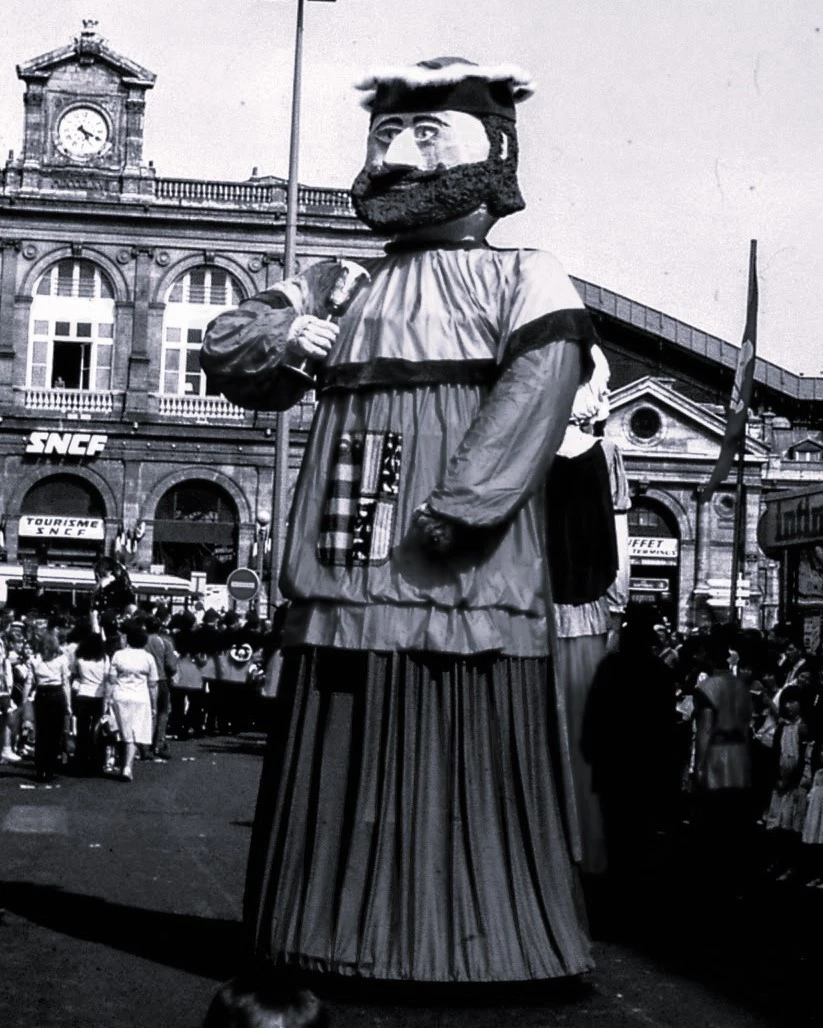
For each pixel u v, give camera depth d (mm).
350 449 7797
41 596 43938
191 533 56500
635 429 61219
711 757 14750
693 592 60469
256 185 56625
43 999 7590
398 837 7461
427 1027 6961
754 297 27422
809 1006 7980
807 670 14625
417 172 7914
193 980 8031
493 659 7609
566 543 8953
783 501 20891
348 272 7984
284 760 7680
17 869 12125
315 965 7387
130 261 56250
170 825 15734
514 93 8211
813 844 13375
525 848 7621
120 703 21281
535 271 7707
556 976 7523
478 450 7426
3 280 55875
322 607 7691
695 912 11336
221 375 7926
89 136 56281
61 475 56156
